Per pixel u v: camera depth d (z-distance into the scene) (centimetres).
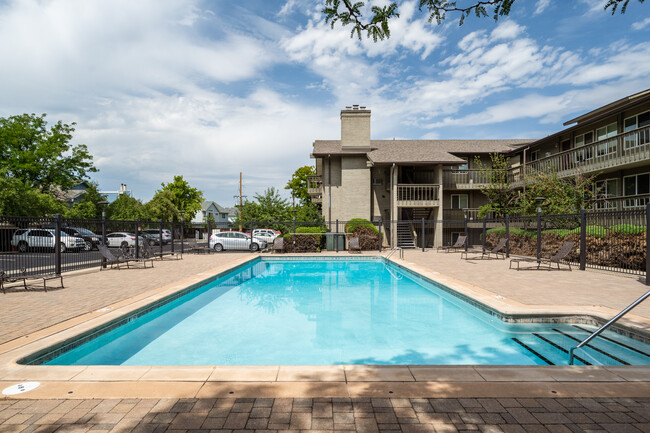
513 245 1958
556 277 1101
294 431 256
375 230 2331
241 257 1936
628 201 1830
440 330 684
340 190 2727
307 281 1295
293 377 350
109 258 1327
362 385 332
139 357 545
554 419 276
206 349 584
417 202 2456
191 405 295
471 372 363
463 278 1086
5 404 298
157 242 3056
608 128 1942
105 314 639
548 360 515
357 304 919
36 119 3484
